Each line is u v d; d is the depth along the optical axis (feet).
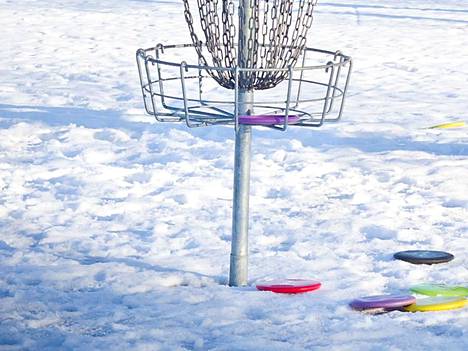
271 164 23.47
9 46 48.39
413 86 39.09
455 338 11.92
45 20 61.41
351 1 82.28
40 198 19.70
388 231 17.22
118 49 48.57
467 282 14.44
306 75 40.88
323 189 21.02
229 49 13.39
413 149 25.90
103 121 28.94
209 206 19.36
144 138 26.53
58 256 15.62
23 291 13.51
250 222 18.03
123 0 78.43
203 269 14.92
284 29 13.50
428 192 20.66
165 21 62.59
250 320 12.50
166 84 37.06
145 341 11.70
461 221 18.29
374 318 12.62
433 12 74.28
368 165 23.50
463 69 44.50
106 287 13.84
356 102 34.32
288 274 14.69
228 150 24.71
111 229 17.51
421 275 14.71
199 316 12.62
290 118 13.17
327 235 17.10
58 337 11.84
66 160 23.49
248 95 13.52
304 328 12.21
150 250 15.99
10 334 11.95
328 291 13.79
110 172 22.36
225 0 13.24
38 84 36.63
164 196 20.13
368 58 47.03
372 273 14.78
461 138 27.37
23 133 26.96
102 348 11.42
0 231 17.13
